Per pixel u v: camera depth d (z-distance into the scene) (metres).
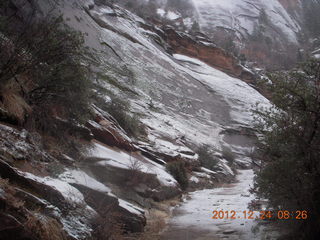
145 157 13.40
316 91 5.95
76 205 5.03
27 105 7.22
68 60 8.47
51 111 8.25
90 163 8.21
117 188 8.31
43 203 4.34
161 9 94.81
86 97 9.17
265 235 6.18
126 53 29.47
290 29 134.75
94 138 10.66
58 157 6.98
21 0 12.55
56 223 4.26
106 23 32.28
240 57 68.19
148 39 39.66
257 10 138.75
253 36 115.12
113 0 41.81
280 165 5.87
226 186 16.61
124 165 8.88
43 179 5.12
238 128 30.80
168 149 16.34
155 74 30.42
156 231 6.94
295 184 5.67
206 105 32.88
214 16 120.44
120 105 15.55
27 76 7.79
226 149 26.08
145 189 9.35
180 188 12.18
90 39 25.00
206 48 50.25
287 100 6.07
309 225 5.43
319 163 5.50
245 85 45.84
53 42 7.86
